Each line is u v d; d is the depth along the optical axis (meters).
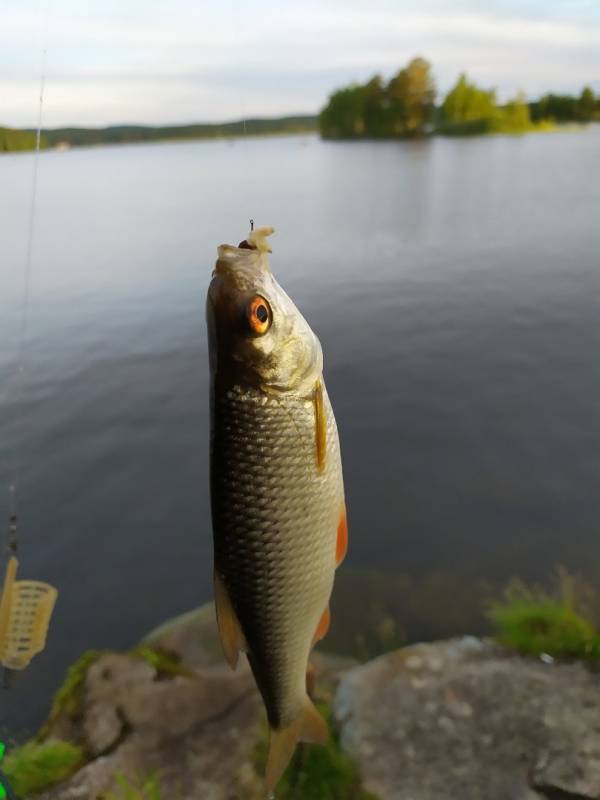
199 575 0.63
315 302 1.50
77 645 0.55
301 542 0.19
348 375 1.08
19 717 0.47
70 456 0.84
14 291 1.56
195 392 1.00
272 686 0.20
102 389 1.02
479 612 0.56
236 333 0.18
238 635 0.19
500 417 0.91
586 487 0.74
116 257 1.90
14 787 0.38
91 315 1.37
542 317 1.30
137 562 0.65
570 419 0.89
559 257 1.77
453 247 1.99
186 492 0.76
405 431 0.89
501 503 0.73
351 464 0.82
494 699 0.41
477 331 1.25
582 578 0.60
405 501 0.74
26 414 0.95
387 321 1.34
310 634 0.20
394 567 0.63
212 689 0.45
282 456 0.18
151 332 1.26
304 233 2.32
